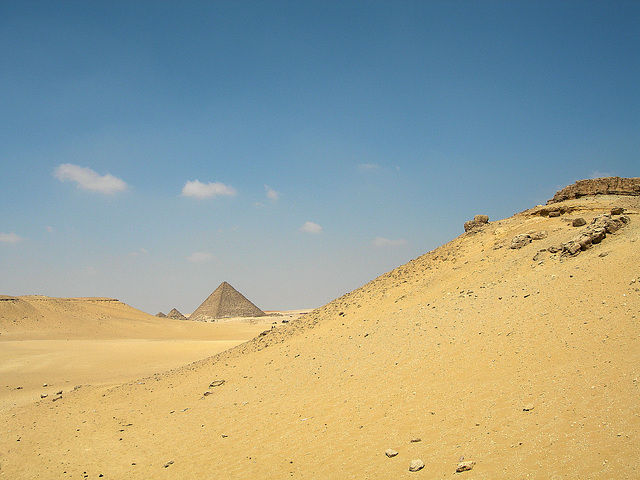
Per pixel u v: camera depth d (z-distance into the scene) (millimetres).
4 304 101625
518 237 30797
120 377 48844
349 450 15703
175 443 20500
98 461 19781
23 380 48094
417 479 12773
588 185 38531
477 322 22578
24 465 20125
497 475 11859
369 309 31688
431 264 35156
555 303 21125
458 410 16016
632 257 22203
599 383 14492
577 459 11492
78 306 123750
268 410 21812
